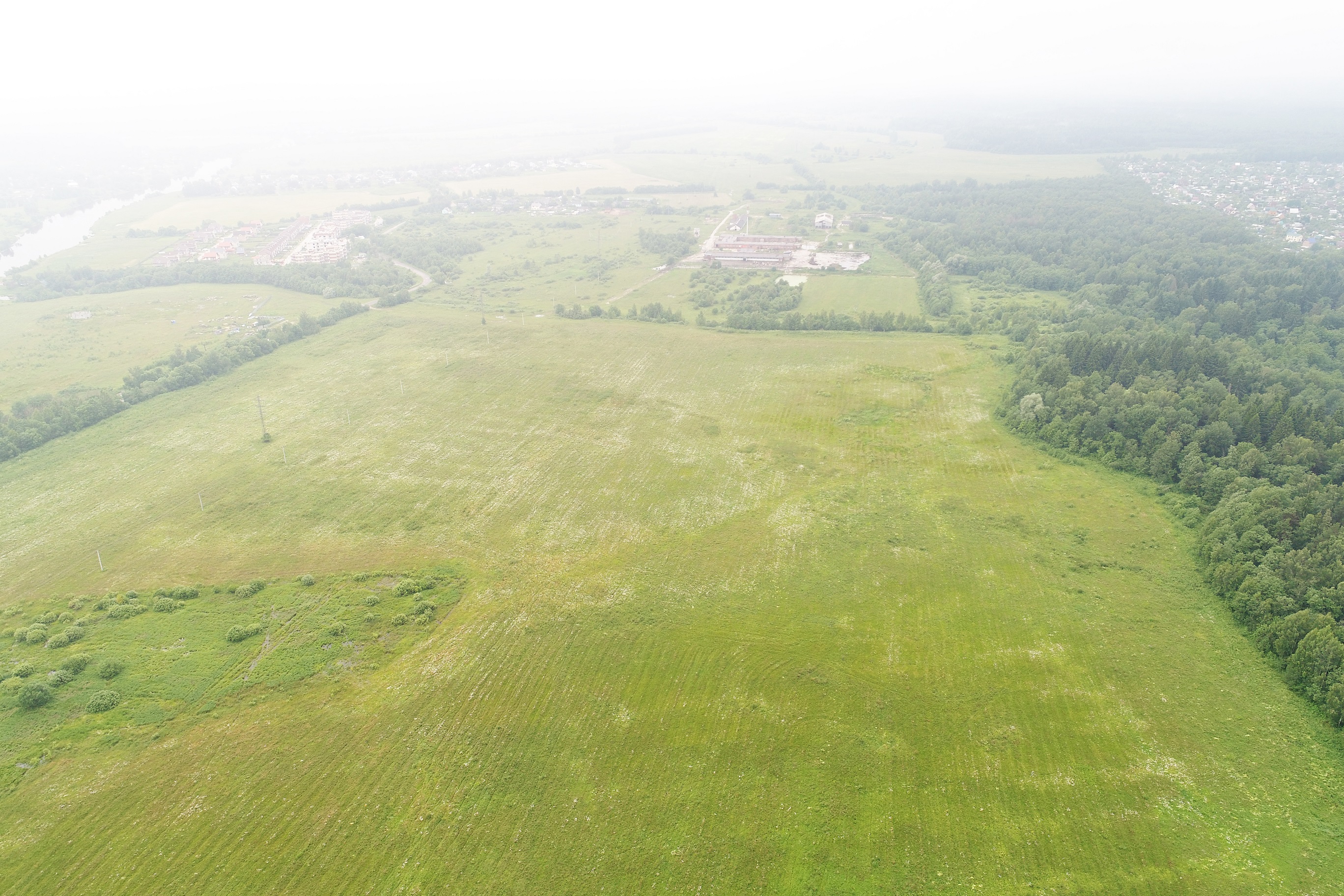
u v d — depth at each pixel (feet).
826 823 221.46
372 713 257.96
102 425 488.85
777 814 223.92
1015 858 211.82
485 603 313.73
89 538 363.97
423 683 270.87
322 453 444.55
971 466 421.59
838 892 203.41
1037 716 257.96
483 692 266.77
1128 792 230.48
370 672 276.62
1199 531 351.87
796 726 253.85
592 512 379.76
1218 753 243.19
